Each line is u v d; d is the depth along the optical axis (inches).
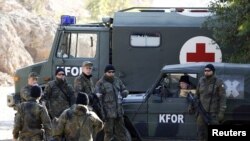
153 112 1204.5
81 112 879.1
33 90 975.0
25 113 967.0
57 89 1213.1
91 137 880.9
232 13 1531.7
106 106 1185.4
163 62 1545.3
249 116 1191.6
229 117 1192.8
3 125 1766.7
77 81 1218.0
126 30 1539.1
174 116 1200.8
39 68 1566.2
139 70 1542.8
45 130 964.0
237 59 1510.8
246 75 1198.9
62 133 887.1
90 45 1558.8
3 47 3614.7
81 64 1549.0
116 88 1199.6
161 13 1568.7
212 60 1544.0
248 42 1523.1
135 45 1542.8
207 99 1157.7
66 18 1582.2
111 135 1189.1
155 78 1542.8
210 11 1557.6
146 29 1540.4
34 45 3853.3
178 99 1199.6
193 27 1545.3
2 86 3447.3
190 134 1196.5
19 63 3678.6
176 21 1553.9
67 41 1561.3
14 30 3759.8
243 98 1192.8
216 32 1526.8
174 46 1545.3
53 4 4635.8
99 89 1189.7
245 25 1465.3
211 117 1152.8
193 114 1194.6
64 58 1556.3
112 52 1545.3
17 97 1547.7
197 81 1208.8
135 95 1282.0
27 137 967.0
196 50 1546.5
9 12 3961.6
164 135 1205.7
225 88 1192.8
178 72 1209.4
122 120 1199.6
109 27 1563.7
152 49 1544.0
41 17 4010.8
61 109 1210.0
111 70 1197.1
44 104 1161.4
